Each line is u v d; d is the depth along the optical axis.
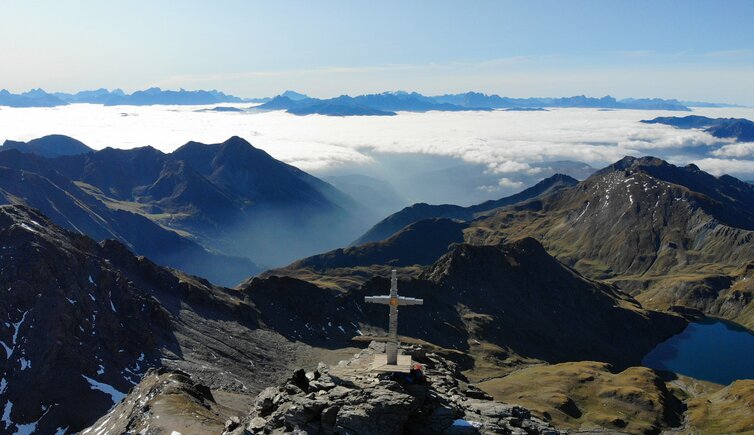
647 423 196.50
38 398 147.38
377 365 62.34
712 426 199.38
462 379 74.56
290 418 56.03
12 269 179.50
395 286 62.56
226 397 150.50
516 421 58.09
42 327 166.12
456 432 55.19
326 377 62.19
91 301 187.75
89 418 144.75
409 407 54.75
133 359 177.62
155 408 92.56
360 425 53.16
